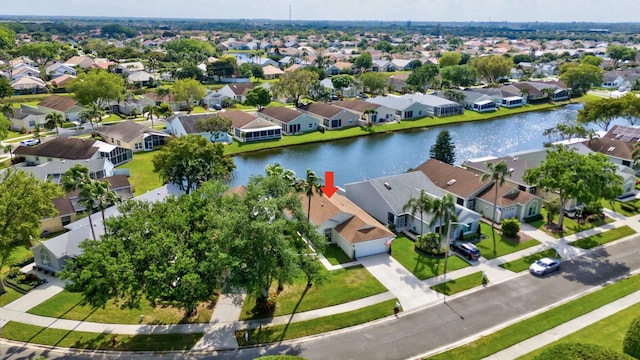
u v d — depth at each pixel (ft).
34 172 235.40
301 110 427.74
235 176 282.97
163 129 378.94
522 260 173.06
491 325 134.41
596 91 584.81
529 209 211.00
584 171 182.80
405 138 372.99
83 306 144.25
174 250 126.52
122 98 432.25
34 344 127.24
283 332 131.64
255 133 352.28
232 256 125.90
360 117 414.00
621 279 158.92
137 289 119.85
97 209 204.44
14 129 372.79
